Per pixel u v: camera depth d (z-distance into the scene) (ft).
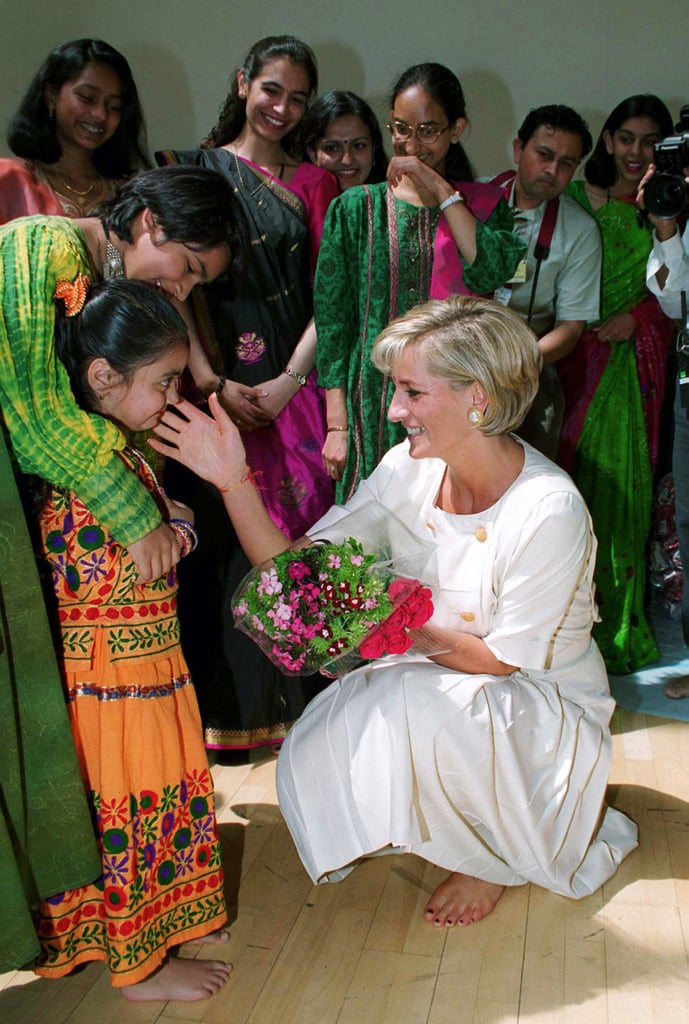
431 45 14.26
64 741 5.60
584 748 6.91
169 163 8.82
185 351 5.72
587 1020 5.90
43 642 5.49
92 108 8.57
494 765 6.55
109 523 5.58
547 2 13.82
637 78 13.84
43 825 5.58
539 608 6.62
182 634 8.91
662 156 8.73
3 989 6.32
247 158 9.07
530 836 6.71
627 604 10.97
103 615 5.79
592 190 11.57
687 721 9.66
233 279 6.64
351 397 9.25
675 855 7.47
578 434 11.08
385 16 14.26
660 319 11.42
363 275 9.05
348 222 9.00
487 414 6.40
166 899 6.13
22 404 5.31
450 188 8.86
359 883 7.29
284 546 6.61
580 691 7.06
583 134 9.73
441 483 7.14
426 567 6.57
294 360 9.10
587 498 11.05
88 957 6.11
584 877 7.05
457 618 7.02
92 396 5.67
